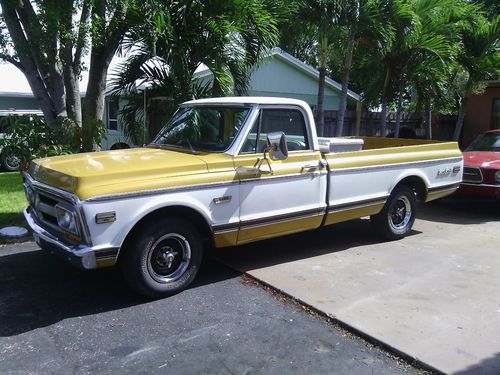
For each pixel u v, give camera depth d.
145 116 9.36
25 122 8.78
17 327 4.36
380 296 5.05
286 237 7.27
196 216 5.11
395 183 6.89
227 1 8.31
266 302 4.94
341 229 7.79
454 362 3.78
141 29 8.31
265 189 5.48
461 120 15.44
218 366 3.76
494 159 9.22
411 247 6.89
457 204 10.25
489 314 4.66
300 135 5.93
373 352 4.01
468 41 13.79
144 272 4.79
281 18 9.63
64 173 4.59
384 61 12.48
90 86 9.21
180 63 8.34
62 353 3.93
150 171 4.74
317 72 19.55
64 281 5.41
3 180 11.78
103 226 4.41
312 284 5.36
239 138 5.36
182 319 4.54
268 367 3.76
